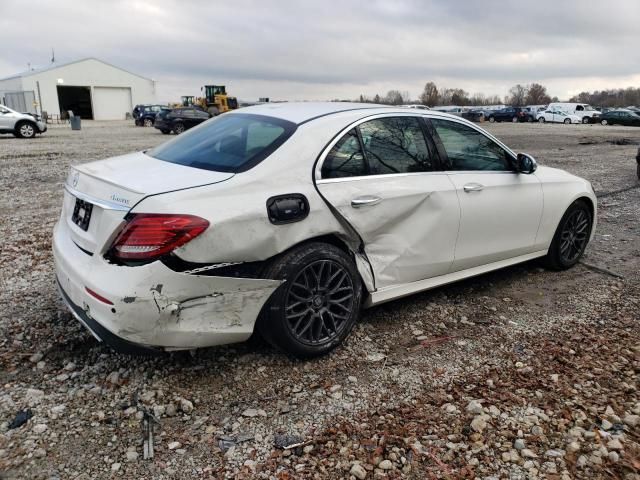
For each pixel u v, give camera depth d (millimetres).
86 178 3150
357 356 3416
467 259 4090
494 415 2824
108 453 2490
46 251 5414
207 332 2840
